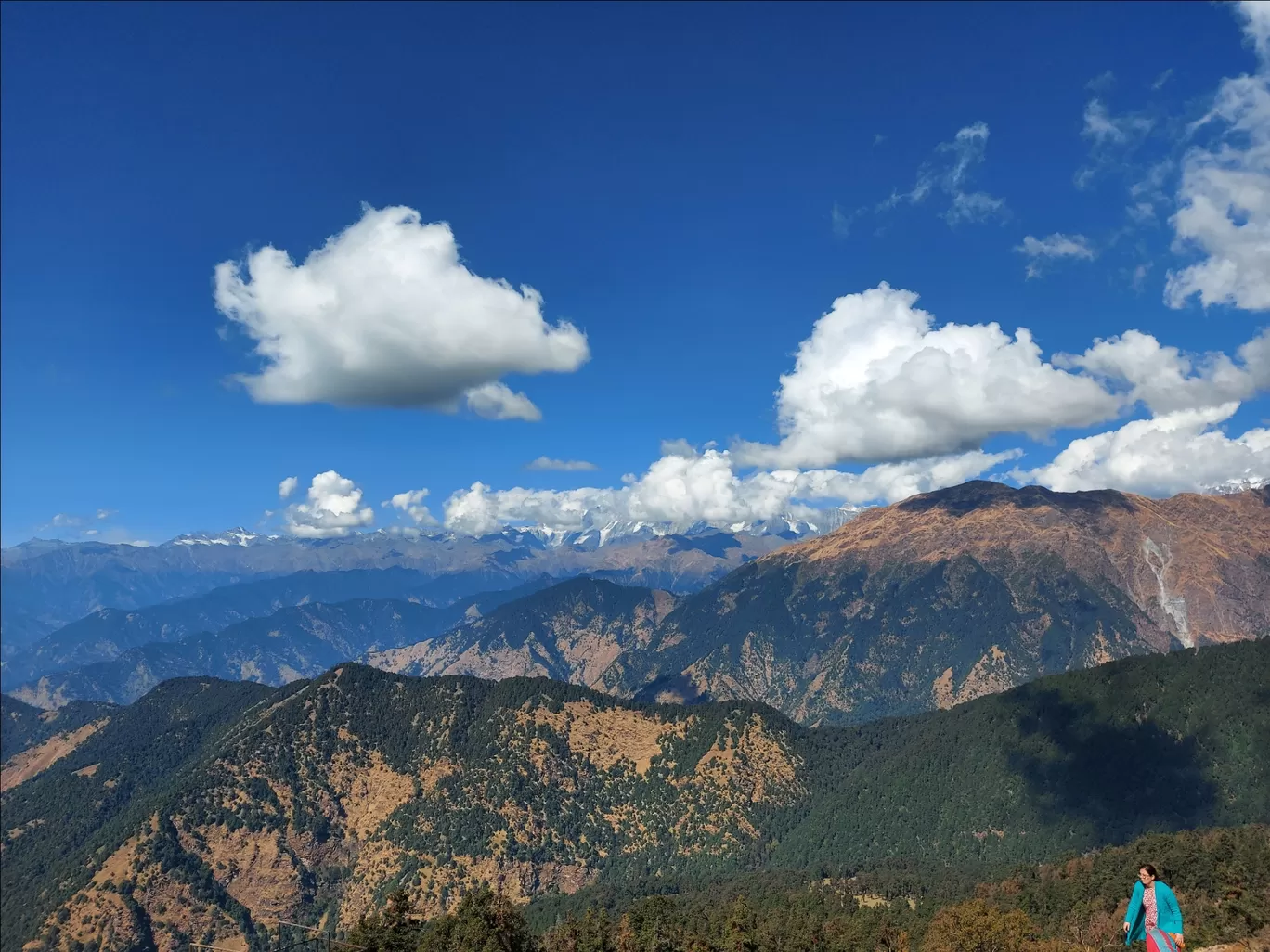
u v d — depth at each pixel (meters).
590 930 185.50
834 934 191.25
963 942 157.50
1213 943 113.00
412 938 162.12
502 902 161.00
